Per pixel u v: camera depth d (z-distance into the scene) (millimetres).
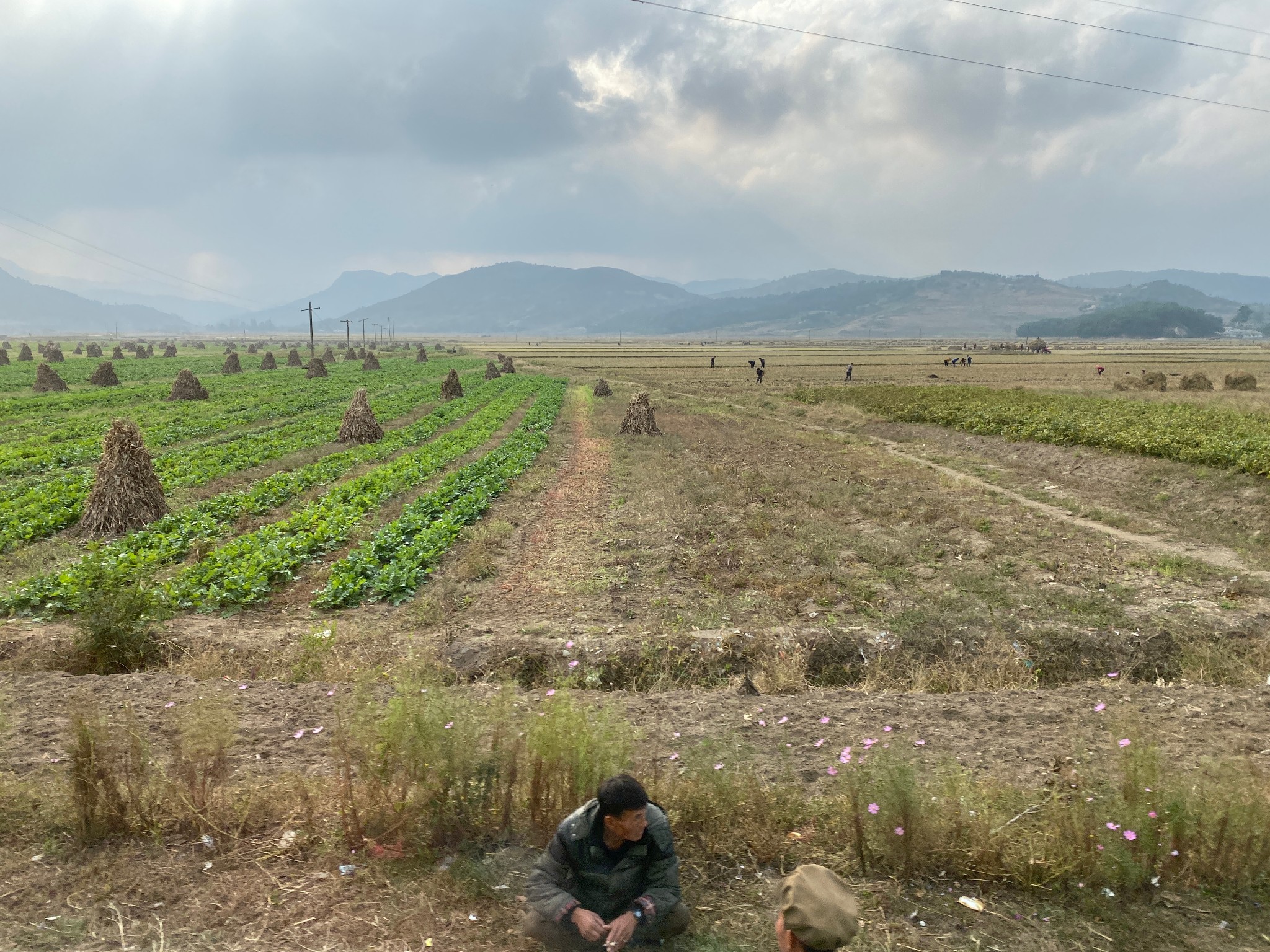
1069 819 4285
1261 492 15477
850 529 14195
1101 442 21781
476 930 3768
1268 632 8828
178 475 19781
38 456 22531
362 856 4352
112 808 4508
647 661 8188
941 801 4508
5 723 5469
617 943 3420
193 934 3715
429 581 11109
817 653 8469
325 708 6512
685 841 4523
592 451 25000
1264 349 156250
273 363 76875
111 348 145125
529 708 6328
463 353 138750
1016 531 13938
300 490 18453
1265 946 3715
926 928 3846
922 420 30484
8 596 10008
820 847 4496
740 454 24547
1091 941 3756
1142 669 8391
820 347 185250
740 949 3688
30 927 3736
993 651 8445
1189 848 4180
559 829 3699
